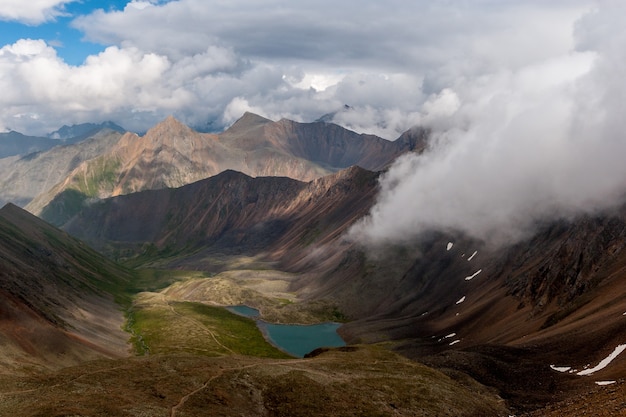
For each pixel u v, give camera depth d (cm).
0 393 8262
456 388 11650
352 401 10031
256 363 11825
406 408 10156
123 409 7794
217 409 8700
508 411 10694
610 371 11219
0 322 13850
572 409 8594
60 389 8631
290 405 9538
